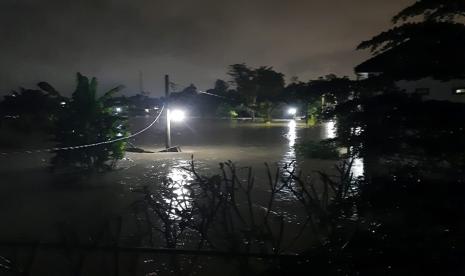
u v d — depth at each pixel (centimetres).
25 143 2458
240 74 5581
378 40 399
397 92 425
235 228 701
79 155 1409
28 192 1121
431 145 367
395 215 395
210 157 1980
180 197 782
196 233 654
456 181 376
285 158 1870
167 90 2398
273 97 5459
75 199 1035
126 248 384
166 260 586
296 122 5459
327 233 473
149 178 1366
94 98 1426
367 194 404
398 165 433
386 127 400
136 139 3147
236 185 1184
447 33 370
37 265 573
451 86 1045
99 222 806
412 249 362
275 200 978
